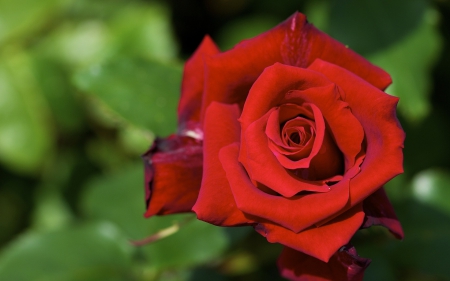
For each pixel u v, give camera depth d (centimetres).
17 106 75
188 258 58
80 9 83
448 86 72
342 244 43
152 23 77
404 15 60
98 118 78
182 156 48
